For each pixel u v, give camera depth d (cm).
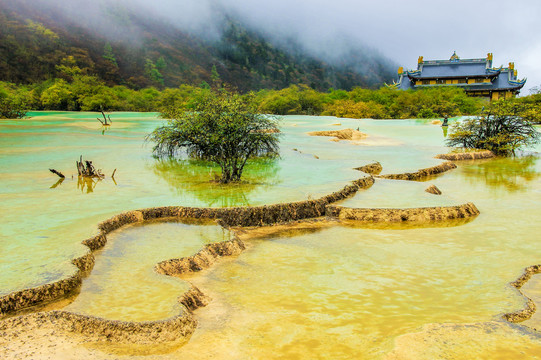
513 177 1496
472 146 2220
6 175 1232
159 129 1662
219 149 1195
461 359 396
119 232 776
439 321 486
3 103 4188
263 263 681
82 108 6781
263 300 544
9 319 439
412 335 436
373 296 559
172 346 427
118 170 1342
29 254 608
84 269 591
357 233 840
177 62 19950
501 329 451
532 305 536
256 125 1230
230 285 592
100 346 418
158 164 1462
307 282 605
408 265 675
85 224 754
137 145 1959
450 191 1259
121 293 519
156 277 568
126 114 5447
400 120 4728
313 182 1145
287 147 1939
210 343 436
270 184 1125
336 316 500
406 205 962
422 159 1770
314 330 466
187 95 7288
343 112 5931
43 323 441
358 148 2128
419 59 9594
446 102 5934
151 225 823
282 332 461
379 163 1551
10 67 12962
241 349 425
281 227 876
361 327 474
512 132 2136
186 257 649
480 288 586
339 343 438
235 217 868
